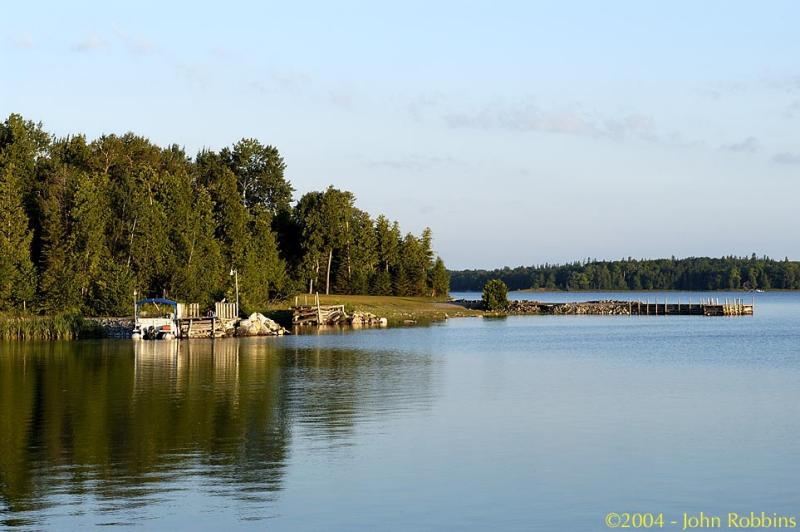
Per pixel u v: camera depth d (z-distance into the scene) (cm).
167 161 15012
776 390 5159
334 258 16588
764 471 3038
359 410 4281
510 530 2392
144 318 9744
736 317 17525
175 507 2547
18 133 12319
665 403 4581
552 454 3281
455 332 11425
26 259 10138
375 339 9862
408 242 17825
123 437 3547
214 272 11562
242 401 4588
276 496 2677
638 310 18888
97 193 10844
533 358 7412
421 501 2647
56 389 5062
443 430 3750
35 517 2445
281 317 12725
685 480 2916
